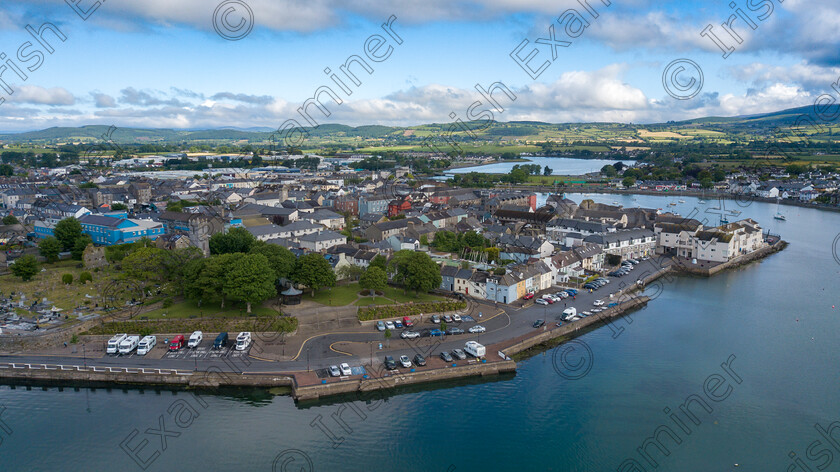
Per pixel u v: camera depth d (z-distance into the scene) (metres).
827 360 131.75
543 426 104.06
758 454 96.00
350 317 146.50
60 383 117.19
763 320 159.00
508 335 140.38
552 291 178.12
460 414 108.06
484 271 175.12
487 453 95.50
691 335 147.12
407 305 154.12
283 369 118.75
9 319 137.75
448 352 128.88
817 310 168.12
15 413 106.50
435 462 93.12
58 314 141.62
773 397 114.75
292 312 147.25
